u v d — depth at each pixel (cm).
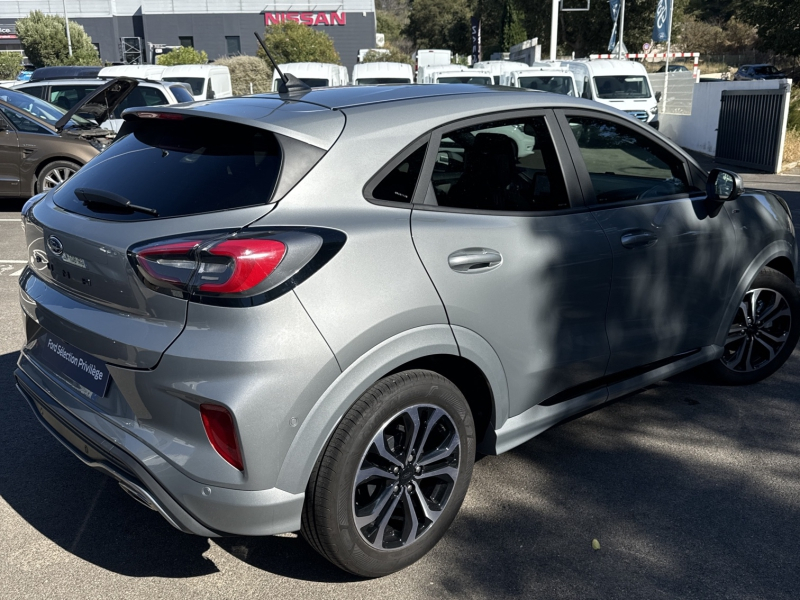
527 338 297
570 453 364
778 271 424
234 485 230
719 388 439
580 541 295
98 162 293
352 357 239
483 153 292
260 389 224
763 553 288
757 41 5847
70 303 263
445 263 265
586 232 314
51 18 4772
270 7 4875
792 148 1566
